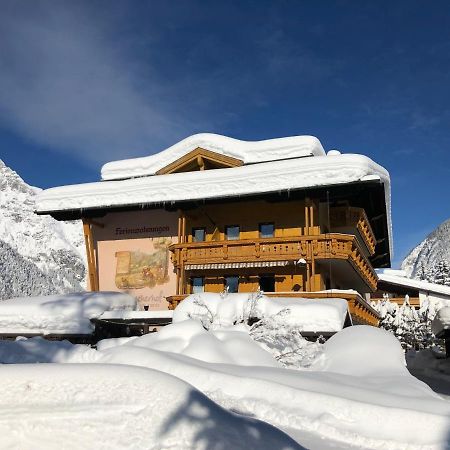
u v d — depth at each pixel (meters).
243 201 24.91
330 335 16.97
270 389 8.02
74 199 27.12
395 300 46.34
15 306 22.97
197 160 27.44
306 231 23.58
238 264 24.27
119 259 28.20
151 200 25.58
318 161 23.19
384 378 9.69
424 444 6.85
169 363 8.76
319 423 7.39
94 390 4.53
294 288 24.72
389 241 33.78
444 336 24.92
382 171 23.70
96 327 22.38
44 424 4.42
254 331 12.88
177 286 25.19
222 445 4.24
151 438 4.24
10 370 4.68
